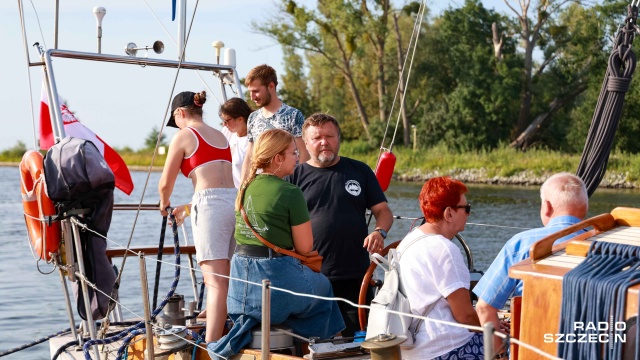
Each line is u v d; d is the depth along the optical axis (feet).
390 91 153.17
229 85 21.39
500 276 11.46
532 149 134.41
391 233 55.57
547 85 142.51
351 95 167.43
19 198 100.37
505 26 147.64
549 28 142.31
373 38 152.76
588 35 136.05
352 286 14.83
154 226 63.00
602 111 15.25
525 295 9.26
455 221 11.84
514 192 104.83
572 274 8.84
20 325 32.27
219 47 21.07
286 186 12.87
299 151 16.48
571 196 11.68
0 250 52.65
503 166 124.98
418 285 11.43
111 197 16.98
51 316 33.65
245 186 13.01
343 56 152.15
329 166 15.02
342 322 13.73
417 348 11.39
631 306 8.34
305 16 145.18
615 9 133.39
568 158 123.44
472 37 146.51
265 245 12.87
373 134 151.64
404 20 153.17
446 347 11.32
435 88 150.30
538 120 143.13
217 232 14.66
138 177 156.35
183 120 15.40
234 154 18.65
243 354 13.04
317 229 14.70
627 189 109.70
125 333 15.71
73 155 16.52
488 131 143.23
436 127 145.28
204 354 14.37
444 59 149.07
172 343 14.19
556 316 9.04
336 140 14.93
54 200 16.57
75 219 16.62
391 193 101.65
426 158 135.74
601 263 9.09
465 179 126.72
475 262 40.42
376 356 10.75
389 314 11.41
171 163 14.99
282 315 12.91
